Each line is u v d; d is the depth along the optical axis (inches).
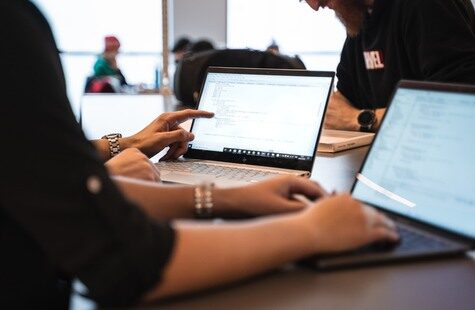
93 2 296.8
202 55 103.3
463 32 75.7
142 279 23.3
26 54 23.0
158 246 23.8
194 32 324.5
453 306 24.3
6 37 22.8
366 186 38.6
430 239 30.9
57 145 22.6
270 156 54.0
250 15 317.1
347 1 85.7
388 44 84.4
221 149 57.2
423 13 77.4
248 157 55.2
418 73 81.4
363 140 67.1
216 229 26.0
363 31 87.5
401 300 24.9
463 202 31.6
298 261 27.7
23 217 22.6
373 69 87.7
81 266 22.9
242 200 34.7
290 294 25.2
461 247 29.7
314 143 52.1
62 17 286.8
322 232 27.9
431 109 36.3
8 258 24.8
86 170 22.9
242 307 24.0
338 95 84.9
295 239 26.9
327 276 27.1
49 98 23.0
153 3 302.2
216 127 58.7
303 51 308.3
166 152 59.7
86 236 22.6
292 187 36.1
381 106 86.8
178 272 24.1
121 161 45.9
